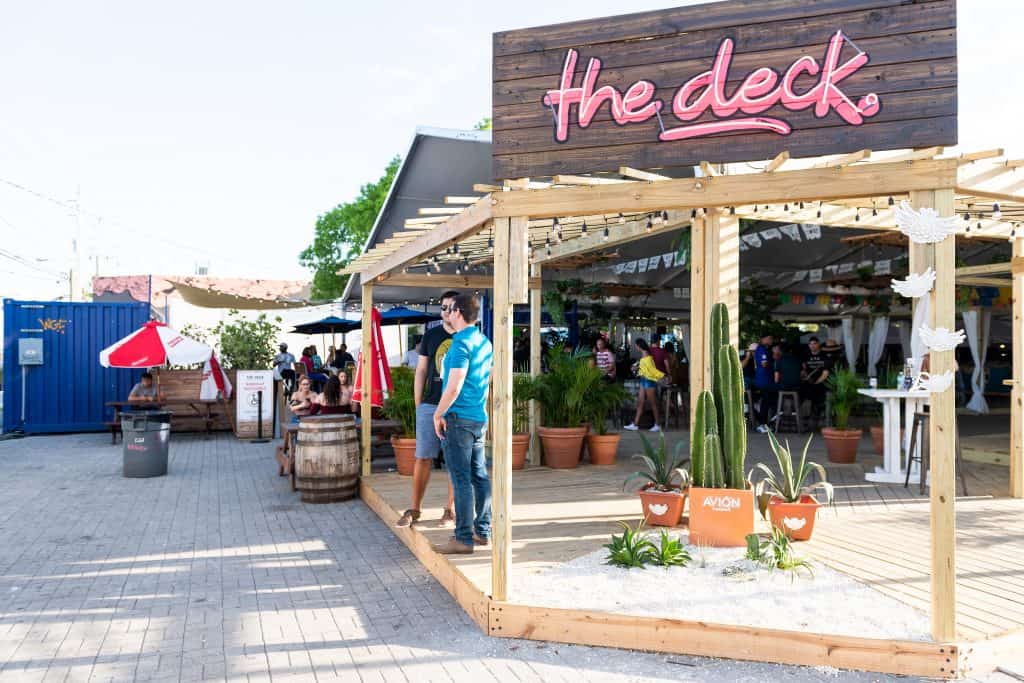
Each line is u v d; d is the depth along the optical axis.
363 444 8.48
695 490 5.31
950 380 3.69
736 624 3.89
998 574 4.85
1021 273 7.40
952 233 3.68
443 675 3.73
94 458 11.80
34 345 15.05
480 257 8.51
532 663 3.86
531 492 7.38
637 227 7.56
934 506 3.71
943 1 3.73
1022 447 7.37
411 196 10.74
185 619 4.56
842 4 3.87
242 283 33.97
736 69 4.01
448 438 5.20
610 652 3.99
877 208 6.43
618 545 4.95
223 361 19.72
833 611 4.06
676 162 4.10
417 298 18.70
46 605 4.83
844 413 9.45
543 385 8.97
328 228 30.97
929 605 4.14
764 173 4.02
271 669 3.83
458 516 5.21
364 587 5.14
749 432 12.94
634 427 13.35
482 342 5.30
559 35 4.28
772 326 14.95
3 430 15.02
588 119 4.22
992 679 3.59
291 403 11.41
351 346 29.77
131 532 6.79
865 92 3.82
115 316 15.78
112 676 3.76
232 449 12.84
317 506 7.92
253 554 6.01
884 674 3.66
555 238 8.08
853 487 7.91
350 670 3.80
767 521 6.03
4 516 7.50
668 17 4.12
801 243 11.95
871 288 14.47
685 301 17.50
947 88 3.71
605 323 17.23
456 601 4.83
